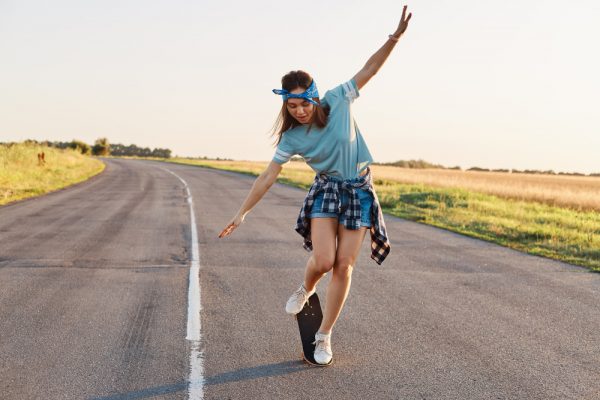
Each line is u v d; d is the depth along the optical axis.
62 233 10.03
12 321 4.78
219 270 7.04
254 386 3.44
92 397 3.27
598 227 13.47
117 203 16.31
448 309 5.39
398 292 6.07
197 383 3.48
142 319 4.88
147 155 148.62
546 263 8.09
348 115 3.63
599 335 4.63
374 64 3.65
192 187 24.42
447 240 10.35
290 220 12.76
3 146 34.94
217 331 4.56
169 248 8.62
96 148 120.62
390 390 3.41
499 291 6.21
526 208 19.67
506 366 3.87
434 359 3.98
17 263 7.28
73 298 5.57
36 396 3.29
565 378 3.66
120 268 7.07
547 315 5.23
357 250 3.72
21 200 16.88
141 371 3.68
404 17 3.57
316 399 3.26
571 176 89.56
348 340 4.39
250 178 33.81
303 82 3.42
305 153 3.64
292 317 4.98
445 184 30.58
